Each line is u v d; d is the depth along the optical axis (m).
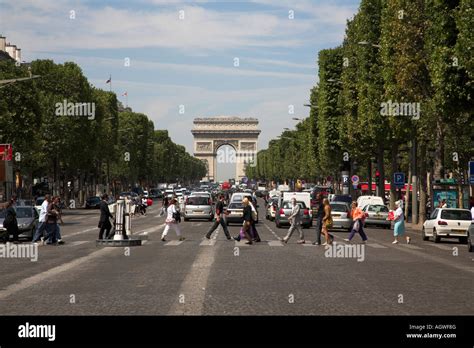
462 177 60.91
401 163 96.75
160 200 166.62
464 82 39.16
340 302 17.95
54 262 28.94
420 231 58.06
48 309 16.83
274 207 74.38
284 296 18.95
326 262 29.08
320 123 92.50
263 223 70.00
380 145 70.00
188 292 19.66
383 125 65.38
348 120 73.69
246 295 19.09
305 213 60.47
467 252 36.62
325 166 95.75
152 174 181.25
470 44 36.56
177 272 24.86
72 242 41.41
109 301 18.03
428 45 42.69
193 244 39.78
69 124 92.06
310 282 22.06
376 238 48.25
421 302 18.08
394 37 51.97
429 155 63.03
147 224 65.25
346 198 78.44
